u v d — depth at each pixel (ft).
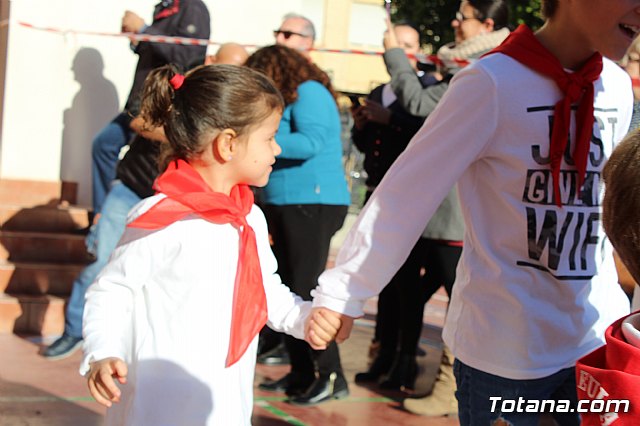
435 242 16.99
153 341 8.53
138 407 8.45
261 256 9.41
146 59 20.76
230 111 8.82
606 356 5.81
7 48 24.93
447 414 16.55
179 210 8.55
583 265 8.09
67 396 16.43
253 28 27.63
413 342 18.34
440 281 18.25
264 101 9.00
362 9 64.85
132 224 8.48
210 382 8.47
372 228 8.41
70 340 19.58
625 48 7.98
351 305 8.54
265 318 9.00
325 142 16.48
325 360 17.06
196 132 8.85
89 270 19.49
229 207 8.71
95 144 22.11
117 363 8.19
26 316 21.54
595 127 8.27
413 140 8.42
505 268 8.00
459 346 8.30
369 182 18.63
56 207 24.35
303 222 16.30
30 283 22.38
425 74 19.84
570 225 8.00
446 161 8.08
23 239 23.13
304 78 16.51
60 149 25.80
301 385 17.19
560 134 7.92
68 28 25.73
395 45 17.58
